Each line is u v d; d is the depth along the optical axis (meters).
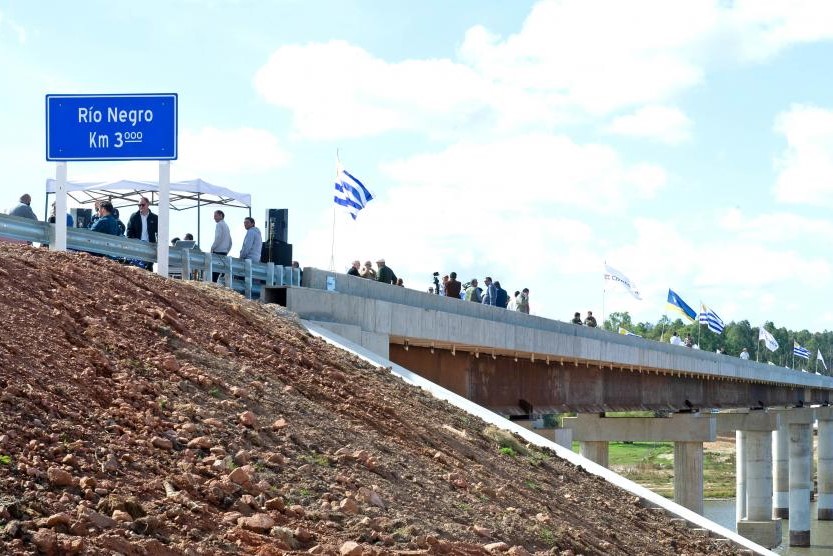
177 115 16.75
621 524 15.27
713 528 17.50
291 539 7.87
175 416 9.63
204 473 8.59
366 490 9.70
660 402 48.78
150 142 16.69
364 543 8.41
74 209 23.20
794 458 76.38
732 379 62.31
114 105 16.66
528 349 30.59
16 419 8.06
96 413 8.93
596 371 40.34
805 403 88.25
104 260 14.66
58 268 12.95
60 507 7.06
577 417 49.03
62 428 8.24
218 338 13.47
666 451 115.12
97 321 11.41
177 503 7.81
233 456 9.26
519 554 9.71
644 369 44.81
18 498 6.98
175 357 11.64
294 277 22.70
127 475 7.98
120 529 6.96
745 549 16.98
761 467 66.19
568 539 11.86
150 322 12.41
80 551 6.50
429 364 27.52
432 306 26.02
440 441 14.48
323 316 20.91
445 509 10.67
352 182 27.72
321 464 10.27
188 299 15.00
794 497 73.56
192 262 19.25
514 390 32.78
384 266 27.78
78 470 7.70
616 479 18.69
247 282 20.89
